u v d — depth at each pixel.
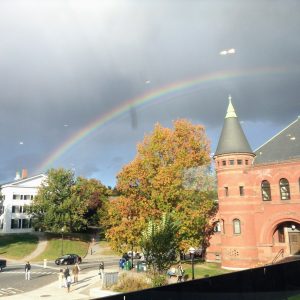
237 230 45.16
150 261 26.94
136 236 40.25
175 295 9.30
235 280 11.16
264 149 48.19
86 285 33.88
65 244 73.25
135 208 41.56
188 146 48.44
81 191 83.25
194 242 41.41
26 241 73.56
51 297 28.02
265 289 12.30
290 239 43.19
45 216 74.31
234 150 46.38
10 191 86.50
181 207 41.53
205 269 42.75
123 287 27.52
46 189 76.62
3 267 48.06
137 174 42.03
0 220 85.56
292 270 13.95
